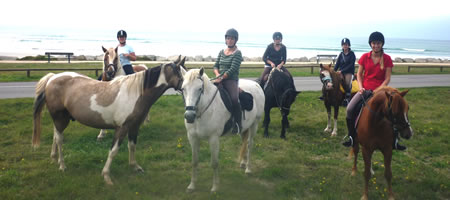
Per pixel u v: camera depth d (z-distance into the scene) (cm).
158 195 471
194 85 423
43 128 755
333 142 752
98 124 513
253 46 8631
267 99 769
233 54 496
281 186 498
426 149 687
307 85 1588
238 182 516
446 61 4178
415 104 1187
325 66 788
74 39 8669
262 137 768
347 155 666
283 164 597
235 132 498
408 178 534
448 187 504
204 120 452
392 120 398
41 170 531
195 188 489
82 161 577
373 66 481
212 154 473
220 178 529
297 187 503
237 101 493
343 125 896
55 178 504
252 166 597
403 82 1802
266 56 817
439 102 1238
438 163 611
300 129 846
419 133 816
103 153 621
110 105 498
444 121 945
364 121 448
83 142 685
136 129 535
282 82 756
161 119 863
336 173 562
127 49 748
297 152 663
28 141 674
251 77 1759
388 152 441
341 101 800
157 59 3197
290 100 761
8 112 866
